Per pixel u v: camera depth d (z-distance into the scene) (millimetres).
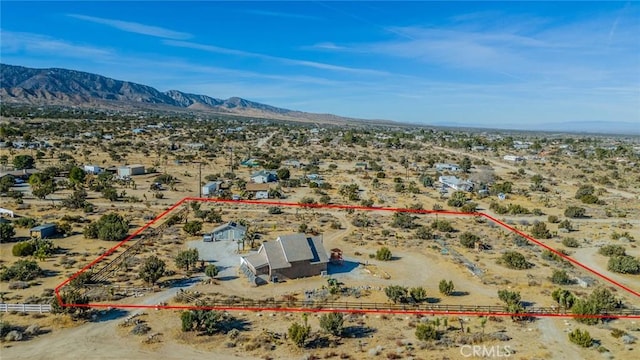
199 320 43031
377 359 38531
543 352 40188
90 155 174375
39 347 39219
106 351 38969
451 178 144250
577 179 160500
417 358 38719
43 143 192375
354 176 154625
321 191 125312
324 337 42469
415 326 45219
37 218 84875
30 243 64312
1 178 117000
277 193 115625
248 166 167750
